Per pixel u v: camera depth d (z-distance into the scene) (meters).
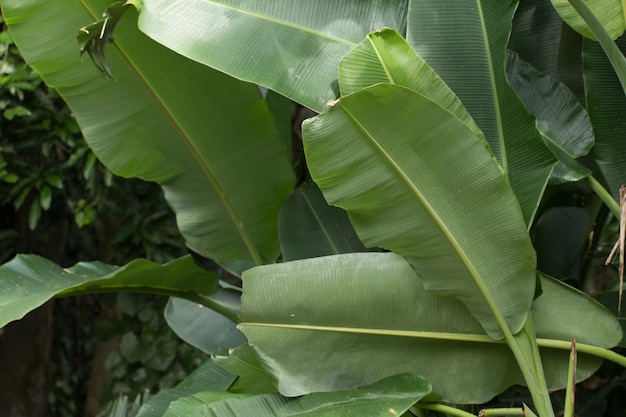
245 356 3.21
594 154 3.39
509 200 2.99
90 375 7.54
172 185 3.75
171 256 6.55
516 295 3.07
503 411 3.09
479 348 3.17
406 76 3.04
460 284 3.07
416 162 2.96
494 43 3.22
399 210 3.02
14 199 6.56
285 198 3.81
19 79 5.52
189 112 3.58
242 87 3.55
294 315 3.14
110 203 6.46
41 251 6.95
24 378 7.04
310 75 3.19
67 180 6.39
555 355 3.21
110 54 3.46
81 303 7.50
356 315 3.14
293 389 3.10
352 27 3.29
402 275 3.14
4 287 3.35
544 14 3.70
